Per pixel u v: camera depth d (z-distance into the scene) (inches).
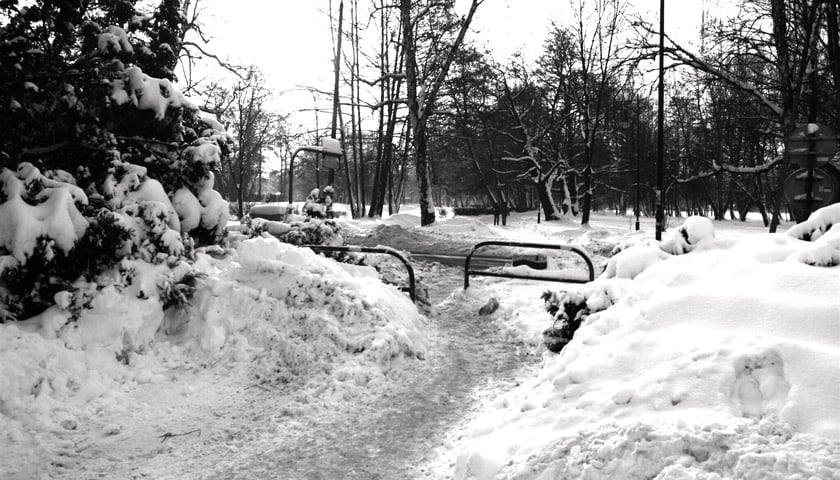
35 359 223.5
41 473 175.8
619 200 2642.7
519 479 149.9
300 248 350.9
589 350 205.0
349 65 1250.6
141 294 264.7
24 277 246.1
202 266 310.3
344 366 256.8
